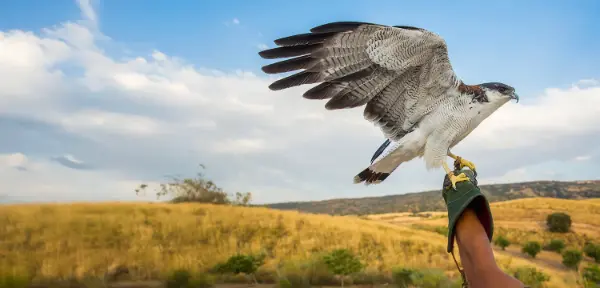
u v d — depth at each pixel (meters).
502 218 93.94
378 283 21.12
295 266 21.28
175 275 18.47
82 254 20.80
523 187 161.62
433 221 85.31
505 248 55.06
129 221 27.81
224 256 24.83
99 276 18.62
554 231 79.75
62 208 27.56
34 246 21.23
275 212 40.25
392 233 39.62
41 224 24.30
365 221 45.78
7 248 20.05
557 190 155.75
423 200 135.75
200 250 25.70
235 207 39.59
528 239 66.31
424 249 34.03
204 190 44.22
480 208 1.88
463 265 1.80
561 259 47.47
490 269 1.67
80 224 25.17
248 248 27.92
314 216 42.34
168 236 27.30
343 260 20.31
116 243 23.77
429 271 22.28
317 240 32.72
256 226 33.41
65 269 18.73
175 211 33.88
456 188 1.93
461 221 1.84
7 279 16.55
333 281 20.84
